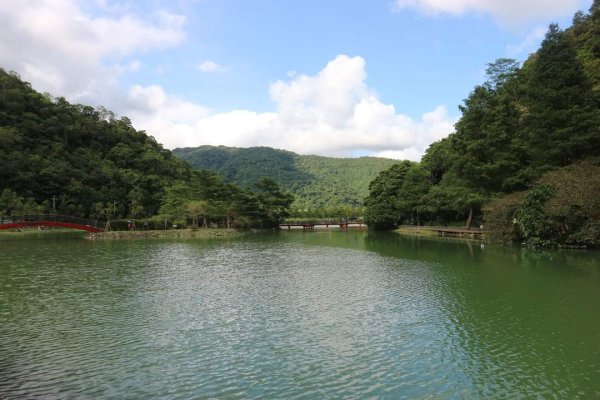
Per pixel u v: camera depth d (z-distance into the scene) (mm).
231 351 13969
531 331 15539
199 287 24031
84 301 20656
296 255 39344
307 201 167625
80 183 90500
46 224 63094
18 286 24281
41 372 12352
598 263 28469
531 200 36688
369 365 12750
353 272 28812
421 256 36094
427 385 11398
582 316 17094
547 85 40344
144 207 94625
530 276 25062
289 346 14414
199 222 80875
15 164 82375
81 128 114062
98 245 50781
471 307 18906
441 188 60375
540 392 10922
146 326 16672
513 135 47438
